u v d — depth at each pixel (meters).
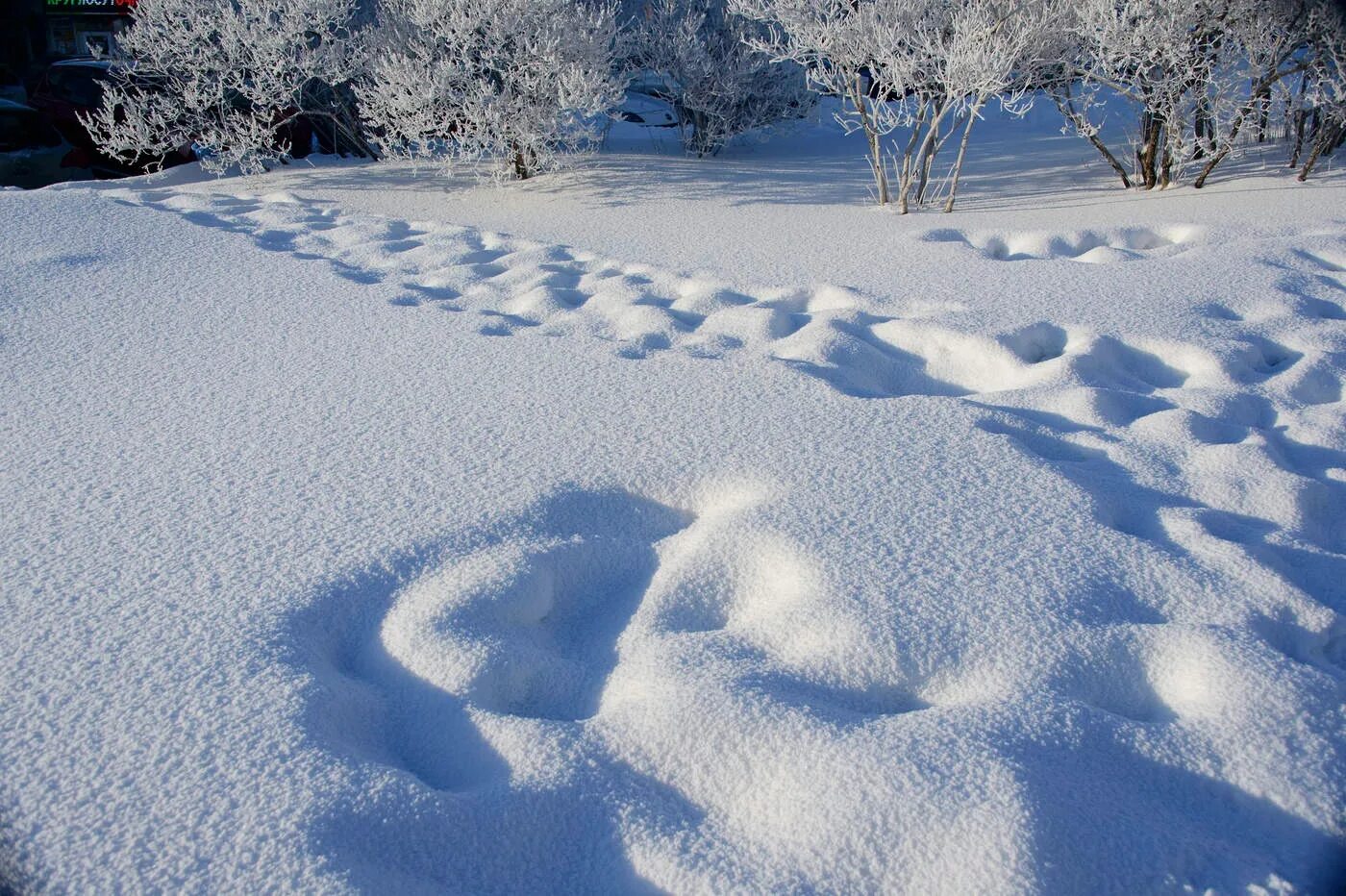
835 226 6.36
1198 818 1.77
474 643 2.13
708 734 1.87
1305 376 3.60
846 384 3.60
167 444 3.10
